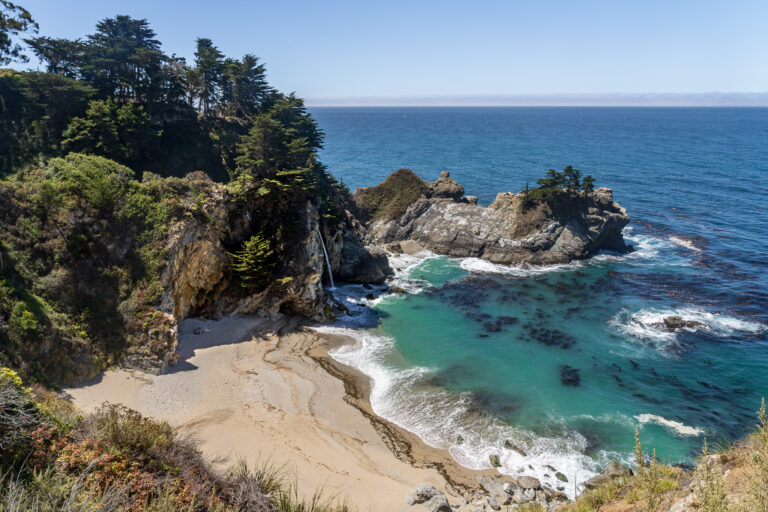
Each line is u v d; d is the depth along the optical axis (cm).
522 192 7425
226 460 2681
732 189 11544
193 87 7131
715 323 4934
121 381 3391
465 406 3522
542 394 3688
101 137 5281
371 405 3516
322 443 3012
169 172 6016
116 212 4178
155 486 1452
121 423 1825
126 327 3731
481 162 16712
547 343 4550
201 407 3247
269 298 4950
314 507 1741
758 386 3809
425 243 7794
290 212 5334
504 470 2875
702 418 3391
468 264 7031
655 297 5662
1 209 3622
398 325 4947
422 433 3212
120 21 7125
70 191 4050
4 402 1468
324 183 6956
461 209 7800
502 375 3962
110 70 6475
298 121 7325
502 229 7275
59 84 5369
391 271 6562
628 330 4822
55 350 3228
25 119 5328
